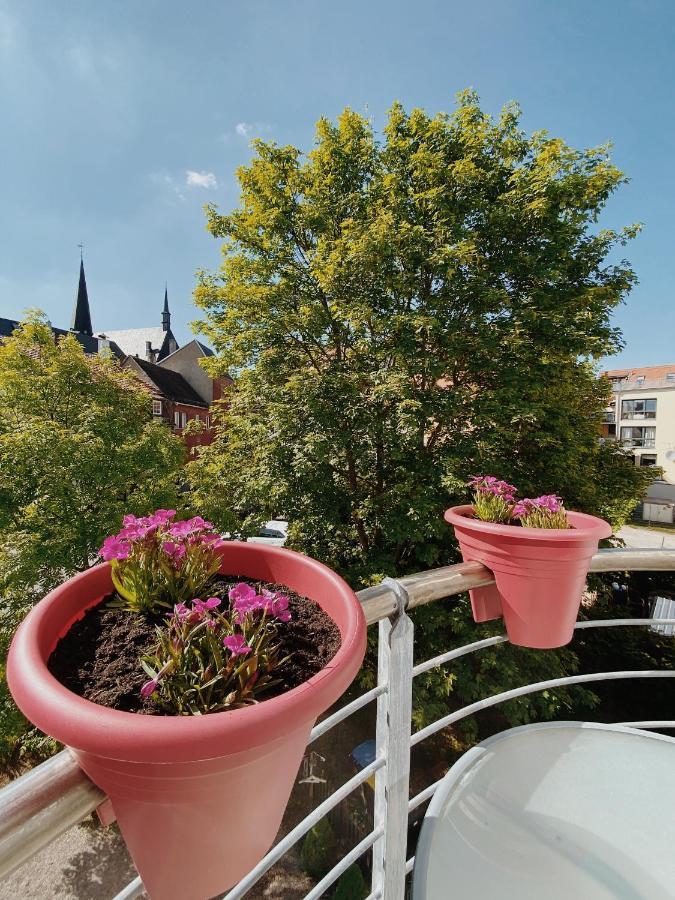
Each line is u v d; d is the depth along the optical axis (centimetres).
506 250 615
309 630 69
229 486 729
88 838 572
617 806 97
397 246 564
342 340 666
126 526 80
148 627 70
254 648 56
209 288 728
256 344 692
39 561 545
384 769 85
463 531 117
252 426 680
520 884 82
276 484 636
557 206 596
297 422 610
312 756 618
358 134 698
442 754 635
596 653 754
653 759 108
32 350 746
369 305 605
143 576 74
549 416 652
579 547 99
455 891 79
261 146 706
